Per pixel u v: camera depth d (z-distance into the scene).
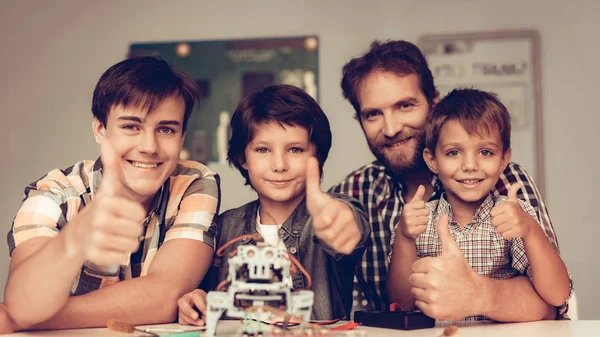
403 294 1.25
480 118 1.36
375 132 1.62
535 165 2.67
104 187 0.93
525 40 2.70
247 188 2.80
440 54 2.74
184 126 1.32
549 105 2.70
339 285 1.34
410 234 1.19
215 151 2.83
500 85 2.70
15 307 1.01
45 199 1.24
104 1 2.94
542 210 1.45
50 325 1.06
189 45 2.88
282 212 1.39
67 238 0.96
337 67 2.80
